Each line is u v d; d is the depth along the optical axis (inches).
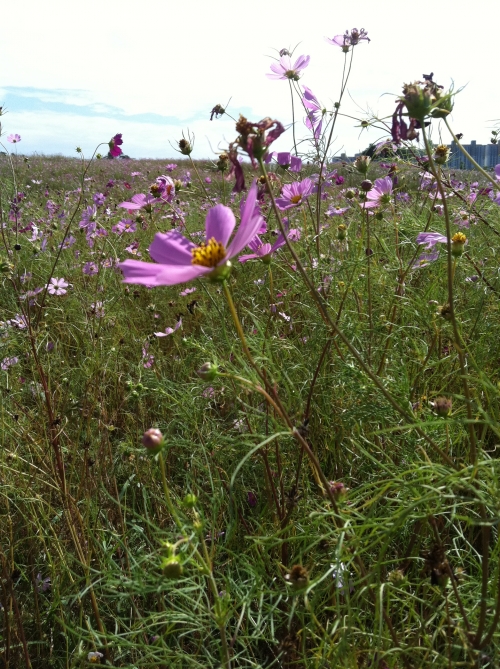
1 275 41.1
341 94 33.4
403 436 20.4
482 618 13.7
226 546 20.7
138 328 40.9
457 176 46.6
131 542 22.0
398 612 17.2
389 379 21.5
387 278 31.0
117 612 19.9
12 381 30.6
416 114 14.5
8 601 19.4
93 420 28.7
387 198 30.1
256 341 23.7
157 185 34.2
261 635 18.1
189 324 40.2
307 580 14.3
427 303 26.8
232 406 28.4
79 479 24.7
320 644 16.9
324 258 30.5
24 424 27.3
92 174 144.1
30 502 22.4
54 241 54.6
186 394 25.2
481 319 29.4
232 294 35.9
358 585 18.1
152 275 13.6
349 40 33.0
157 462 23.9
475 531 20.4
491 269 32.4
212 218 15.0
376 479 21.5
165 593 20.0
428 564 14.6
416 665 15.5
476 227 38.5
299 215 46.7
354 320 27.9
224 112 29.1
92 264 44.0
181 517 16.7
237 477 24.2
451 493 13.8
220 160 27.9
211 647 18.6
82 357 33.4
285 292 34.4
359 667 16.1
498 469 14.9
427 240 24.4
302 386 25.8
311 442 24.7
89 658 17.6
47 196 92.4
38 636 20.1
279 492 23.8
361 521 17.0
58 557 21.3
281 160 31.2
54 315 40.6
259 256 22.0
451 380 25.9
